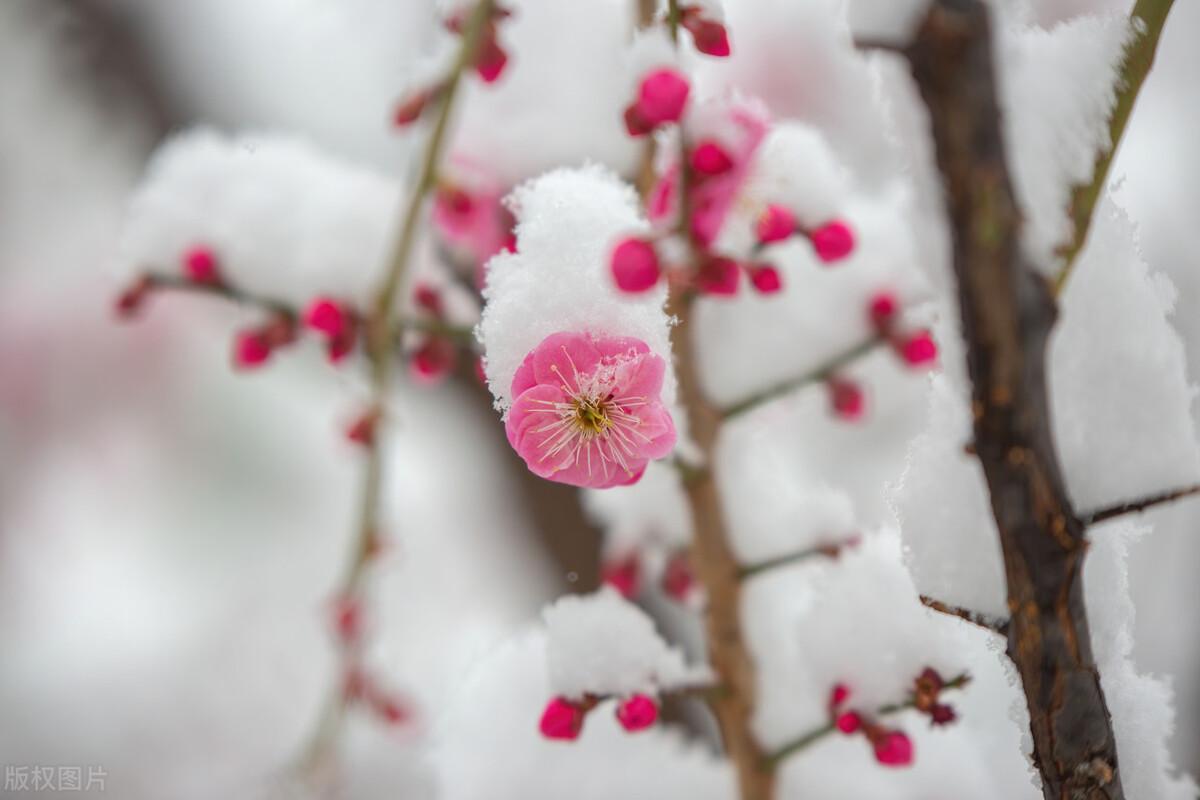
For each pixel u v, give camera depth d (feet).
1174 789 1.49
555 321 1.44
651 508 1.84
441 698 2.82
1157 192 2.15
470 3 1.78
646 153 1.71
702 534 1.70
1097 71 1.35
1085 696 1.33
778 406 1.89
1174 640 2.02
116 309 1.90
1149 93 2.25
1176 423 1.40
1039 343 1.28
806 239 1.69
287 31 2.66
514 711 1.80
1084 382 1.40
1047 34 1.37
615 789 1.79
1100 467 1.40
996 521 1.32
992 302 1.27
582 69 1.87
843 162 2.06
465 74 1.78
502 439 2.78
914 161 1.34
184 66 2.79
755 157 1.60
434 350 1.92
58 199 3.04
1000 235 1.26
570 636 1.61
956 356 1.37
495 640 2.84
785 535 1.73
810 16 2.13
